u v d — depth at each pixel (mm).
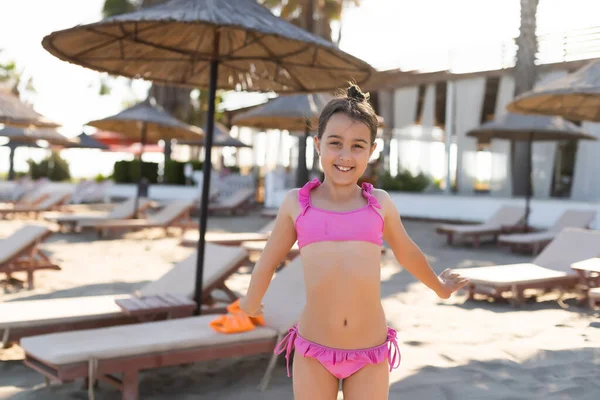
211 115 5133
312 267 2137
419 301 6902
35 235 7371
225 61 5559
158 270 8891
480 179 19328
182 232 13523
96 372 3455
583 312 6453
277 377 4289
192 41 5176
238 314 4059
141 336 3840
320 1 22875
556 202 15359
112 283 7742
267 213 16547
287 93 6141
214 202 21875
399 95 20578
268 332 4070
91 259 9758
